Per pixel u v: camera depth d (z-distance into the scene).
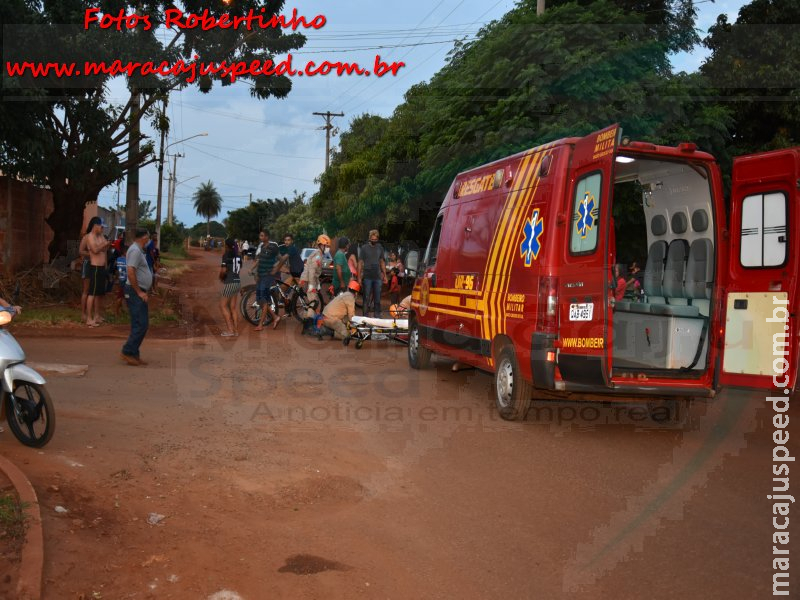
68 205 17.20
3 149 14.86
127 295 9.56
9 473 4.78
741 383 8.14
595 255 6.39
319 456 5.98
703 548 4.30
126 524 4.37
